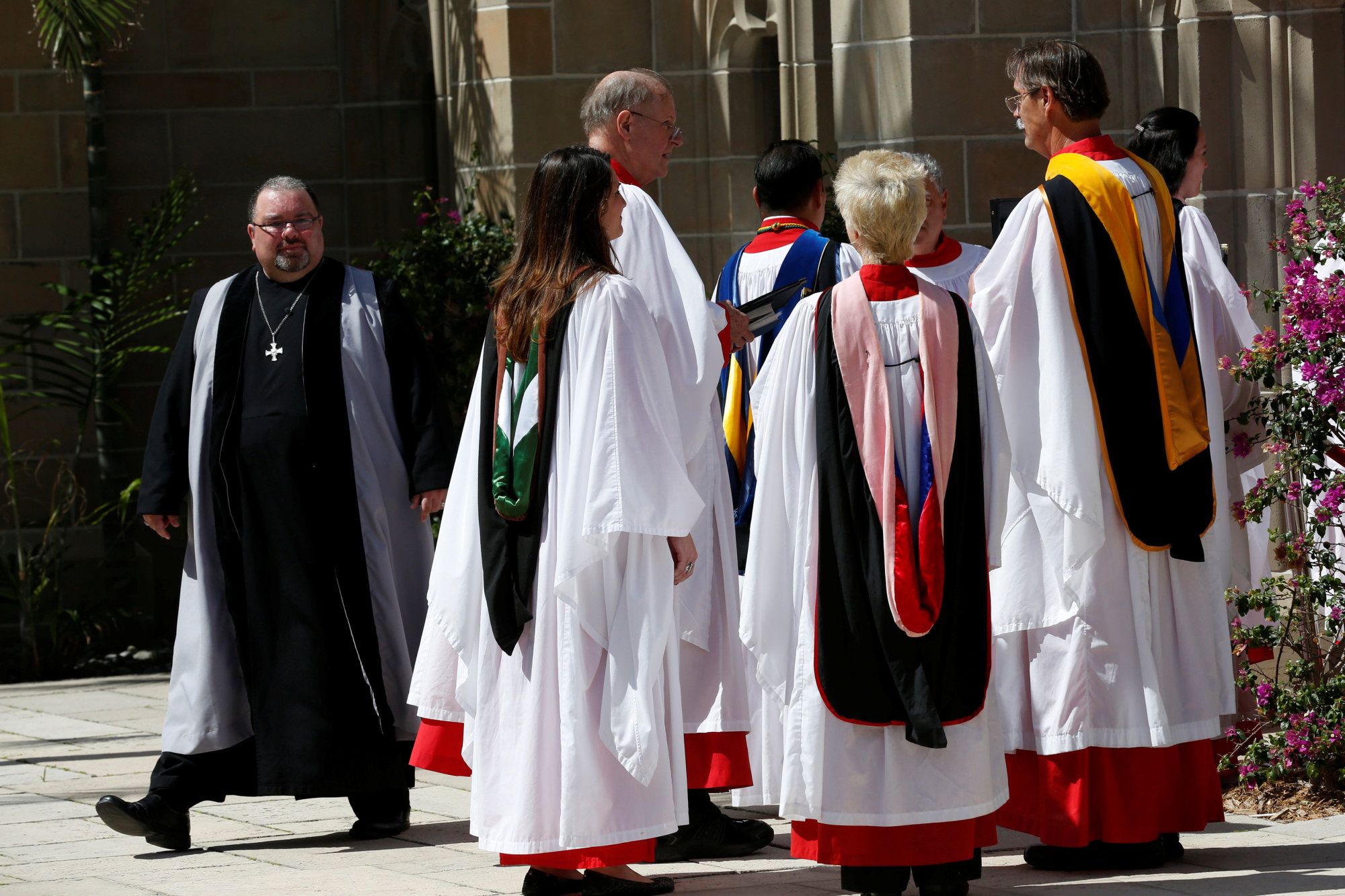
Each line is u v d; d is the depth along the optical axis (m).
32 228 35.88
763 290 20.80
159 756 24.94
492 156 36.31
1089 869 16.44
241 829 20.20
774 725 17.14
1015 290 16.47
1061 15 27.23
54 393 35.84
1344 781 19.31
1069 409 16.17
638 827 14.85
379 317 20.14
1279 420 19.17
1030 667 16.47
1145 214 16.72
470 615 15.80
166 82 40.62
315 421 19.50
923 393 14.67
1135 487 16.23
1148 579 16.36
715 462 17.28
